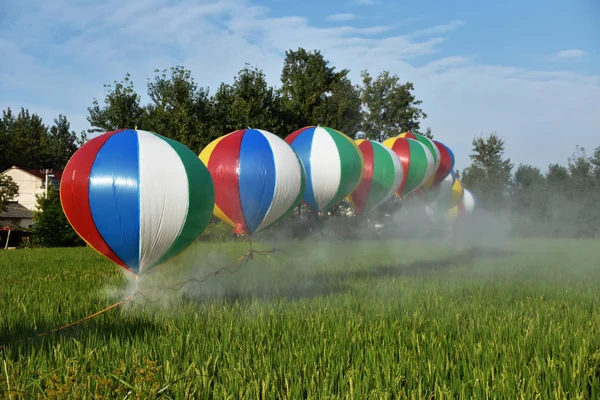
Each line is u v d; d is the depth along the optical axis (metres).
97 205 8.42
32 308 9.29
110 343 6.70
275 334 7.52
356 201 14.84
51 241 35.38
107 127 38.78
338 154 12.81
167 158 8.76
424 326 8.10
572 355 6.48
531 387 5.50
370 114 48.59
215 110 39.59
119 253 8.81
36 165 86.69
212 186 9.37
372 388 5.62
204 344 6.66
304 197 13.16
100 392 5.18
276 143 10.84
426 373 5.85
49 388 5.00
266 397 5.23
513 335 7.51
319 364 6.10
